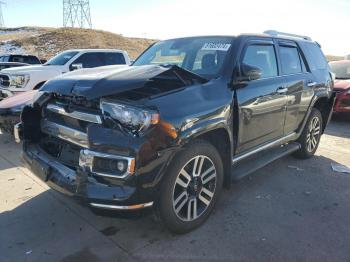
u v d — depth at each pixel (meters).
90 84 2.98
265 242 3.23
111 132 2.82
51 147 3.48
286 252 3.09
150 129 2.78
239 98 3.68
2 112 5.78
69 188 2.94
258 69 3.74
